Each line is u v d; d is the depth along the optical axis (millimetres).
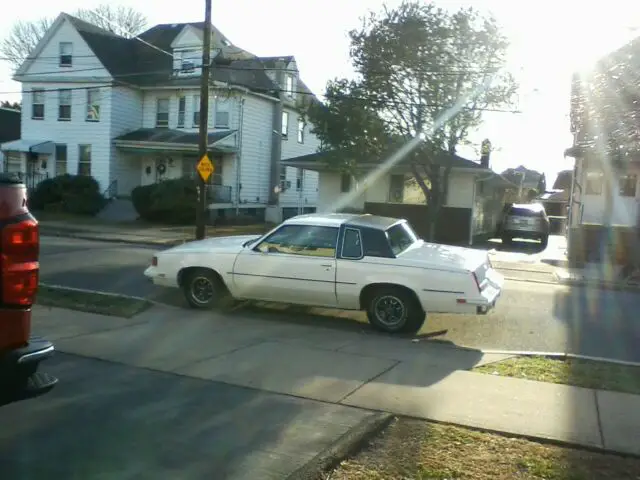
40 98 34406
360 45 22438
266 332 8562
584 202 22469
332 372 6594
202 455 4398
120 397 5605
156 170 34812
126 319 8992
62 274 13547
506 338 9109
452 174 27344
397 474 4168
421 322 9000
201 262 9922
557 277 16922
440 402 5668
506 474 4199
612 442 4777
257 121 35406
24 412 5160
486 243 28812
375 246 9125
